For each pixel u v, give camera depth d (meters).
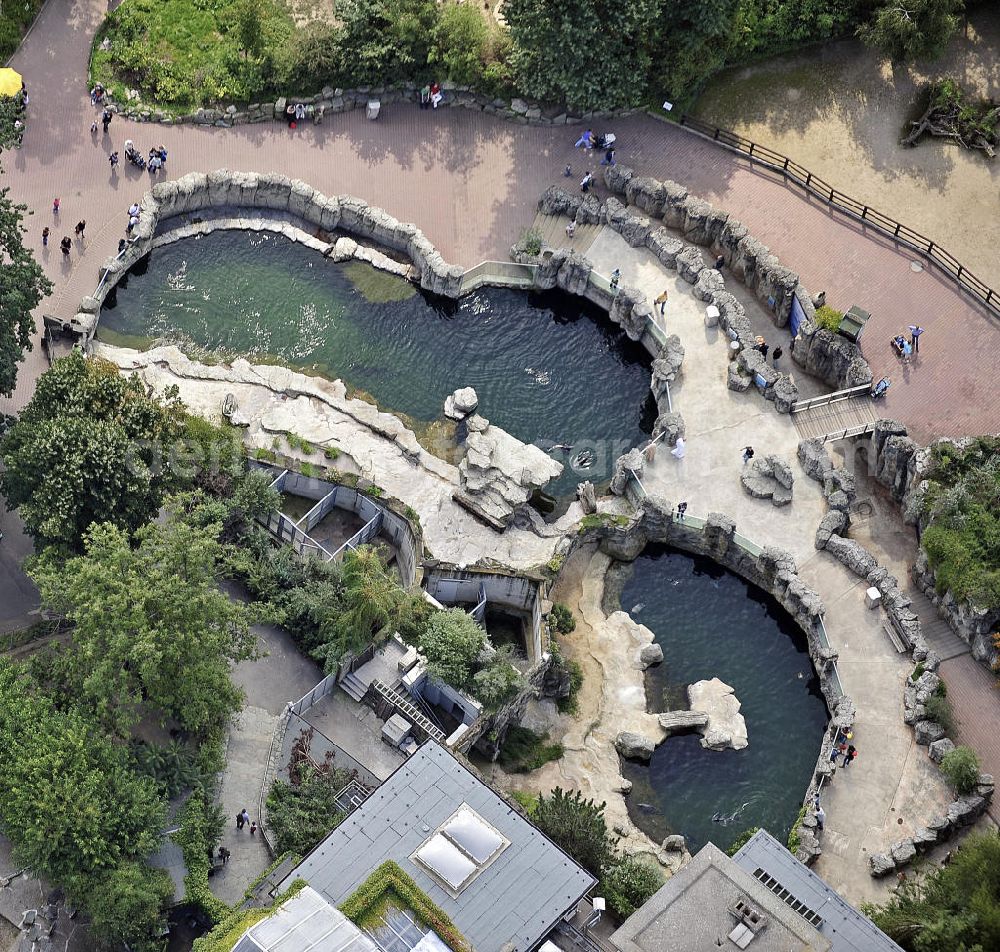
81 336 146.75
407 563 139.38
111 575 121.56
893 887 126.94
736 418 147.25
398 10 157.62
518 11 153.00
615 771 132.62
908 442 142.00
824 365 150.25
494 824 110.06
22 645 133.38
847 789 131.00
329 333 152.00
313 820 124.81
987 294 152.88
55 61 160.50
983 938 113.75
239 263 155.00
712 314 150.75
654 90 161.75
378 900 105.38
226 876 124.12
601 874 120.00
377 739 131.62
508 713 131.88
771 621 141.12
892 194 159.12
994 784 130.50
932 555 137.88
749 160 160.25
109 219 153.75
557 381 151.50
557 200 156.75
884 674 135.88
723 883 107.69
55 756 118.69
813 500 143.62
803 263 155.12
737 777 133.50
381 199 157.75
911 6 156.12
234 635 127.75
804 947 105.19
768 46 163.75
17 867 121.75
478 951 105.31
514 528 141.88
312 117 161.25
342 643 131.00
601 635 138.62
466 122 162.62
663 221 157.38
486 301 154.75
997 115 160.88
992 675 136.50
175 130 159.25
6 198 149.50
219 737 128.62
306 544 138.00
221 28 161.75
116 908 116.44
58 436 127.25
